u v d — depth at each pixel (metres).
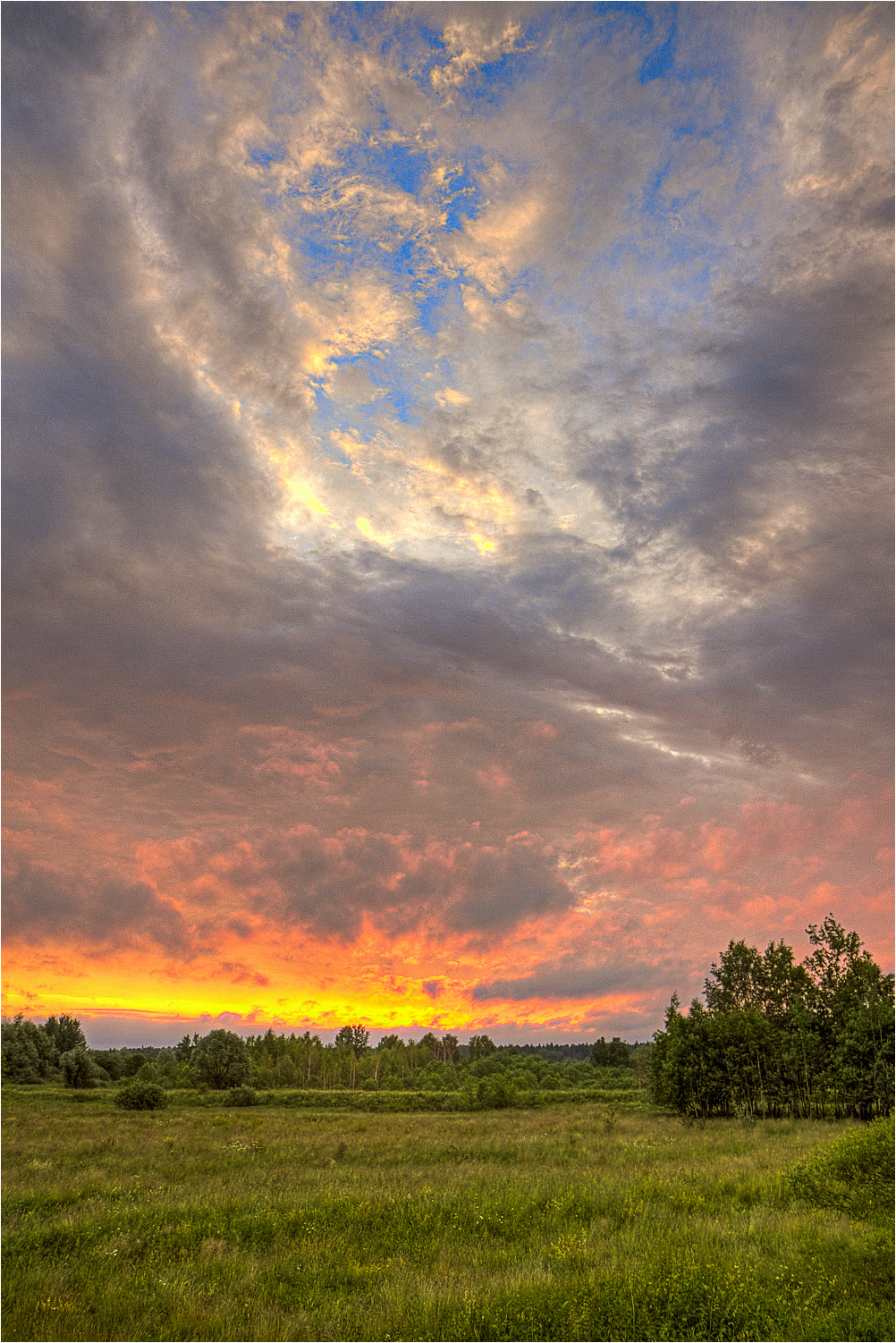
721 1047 53.53
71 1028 102.62
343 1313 10.38
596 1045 126.94
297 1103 71.00
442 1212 16.08
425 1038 148.50
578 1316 9.76
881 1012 47.59
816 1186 16.47
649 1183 18.00
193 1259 13.03
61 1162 24.94
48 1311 10.39
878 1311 9.49
